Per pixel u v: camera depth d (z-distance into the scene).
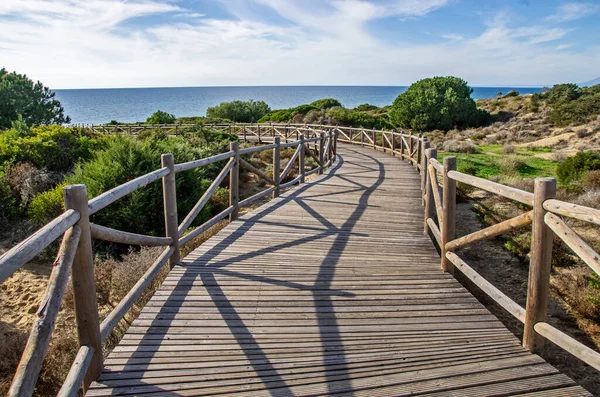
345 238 4.63
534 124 26.44
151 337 2.48
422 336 2.53
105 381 2.06
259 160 15.52
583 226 6.70
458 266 3.29
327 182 8.75
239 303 2.95
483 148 19.94
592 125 23.03
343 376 2.12
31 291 5.72
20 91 20.64
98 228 2.22
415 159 11.32
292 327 2.62
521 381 2.08
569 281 4.52
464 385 2.05
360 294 3.13
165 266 4.43
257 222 5.29
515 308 2.49
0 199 8.38
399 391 2.00
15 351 3.85
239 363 2.22
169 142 11.38
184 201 7.68
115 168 7.38
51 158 10.67
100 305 4.68
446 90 30.11
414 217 5.70
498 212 7.09
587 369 3.09
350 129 19.95
